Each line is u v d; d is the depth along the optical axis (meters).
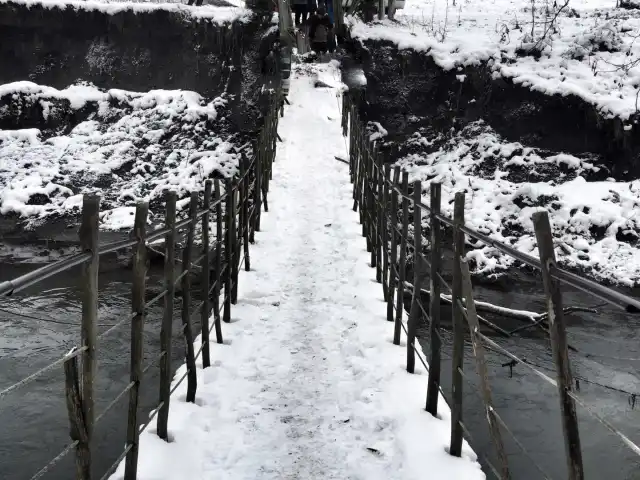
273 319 6.89
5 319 9.22
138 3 19.20
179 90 18.75
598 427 6.57
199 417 4.68
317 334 6.41
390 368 5.56
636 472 5.78
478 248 12.86
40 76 19.17
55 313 9.52
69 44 19.33
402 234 6.14
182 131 17.52
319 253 9.20
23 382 2.34
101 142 17.42
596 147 14.98
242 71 18.83
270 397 5.05
